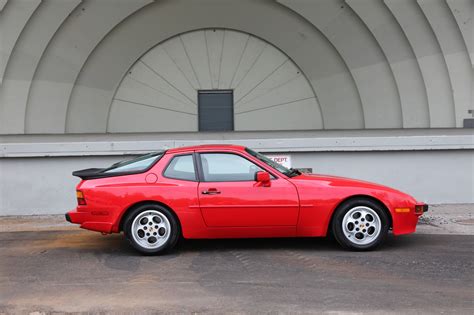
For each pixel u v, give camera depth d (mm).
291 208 6176
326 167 9727
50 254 6543
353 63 12539
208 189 6230
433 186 9703
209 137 10164
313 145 9641
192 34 13156
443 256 6070
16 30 11297
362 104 12672
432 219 8383
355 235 6270
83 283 5219
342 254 6207
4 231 8141
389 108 12438
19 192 9516
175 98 13328
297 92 13367
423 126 12062
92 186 6320
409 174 9719
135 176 6379
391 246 6598
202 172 6375
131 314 4312
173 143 9758
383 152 9695
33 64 11797
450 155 9711
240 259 6090
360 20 11961
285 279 5223
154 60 13180
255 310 4336
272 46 13281
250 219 6211
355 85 12766
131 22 12438
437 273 5363
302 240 7047
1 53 11375
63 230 8180
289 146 9648
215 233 6273
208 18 12805
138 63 13156
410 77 12047
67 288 5051
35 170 9547
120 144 9617
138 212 6262
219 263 5926
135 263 6008
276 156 9383
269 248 6629
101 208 6254
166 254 6414
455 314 4191
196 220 6223
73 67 12305
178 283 5156
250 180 6324
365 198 6258
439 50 11570
